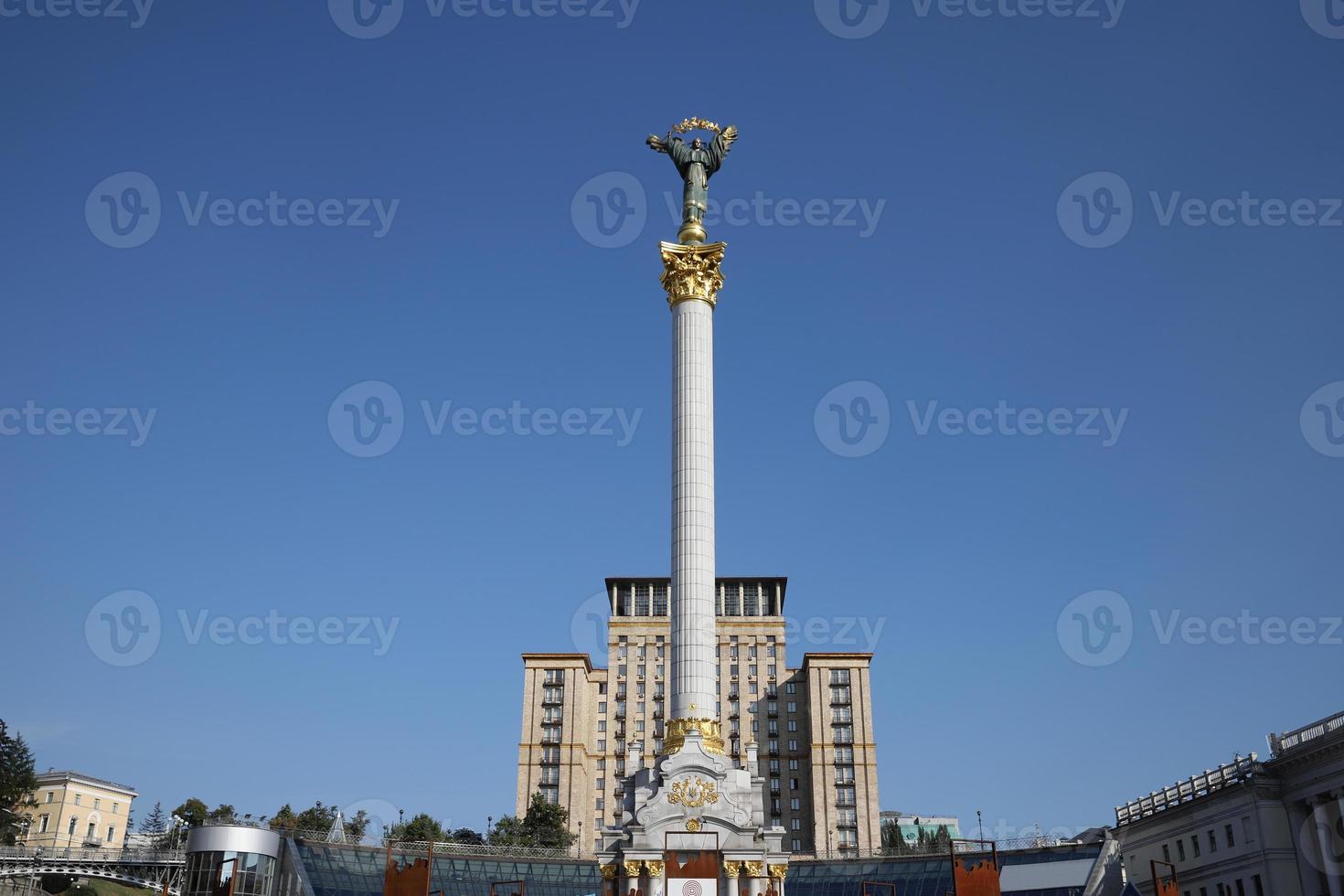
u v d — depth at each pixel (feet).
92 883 346.95
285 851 302.86
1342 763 268.00
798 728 580.30
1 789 425.28
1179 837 325.01
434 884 347.56
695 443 240.73
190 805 537.65
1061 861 333.62
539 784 557.74
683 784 221.05
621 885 216.74
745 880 216.54
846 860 368.68
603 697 588.50
